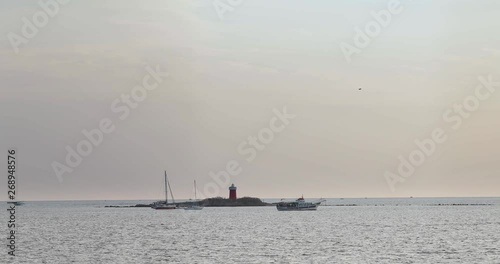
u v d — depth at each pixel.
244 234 187.75
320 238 172.25
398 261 123.00
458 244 154.62
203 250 142.00
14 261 127.69
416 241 162.62
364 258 127.06
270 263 119.88
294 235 183.12
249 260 124.12
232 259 125.75
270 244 155.00
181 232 198.38
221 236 180.62
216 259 126.06
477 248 145.38
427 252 137.25
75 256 134.12
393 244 154.62
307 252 137.12
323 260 123.94
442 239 168.50
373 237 175.38
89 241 168.25
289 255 131.75
